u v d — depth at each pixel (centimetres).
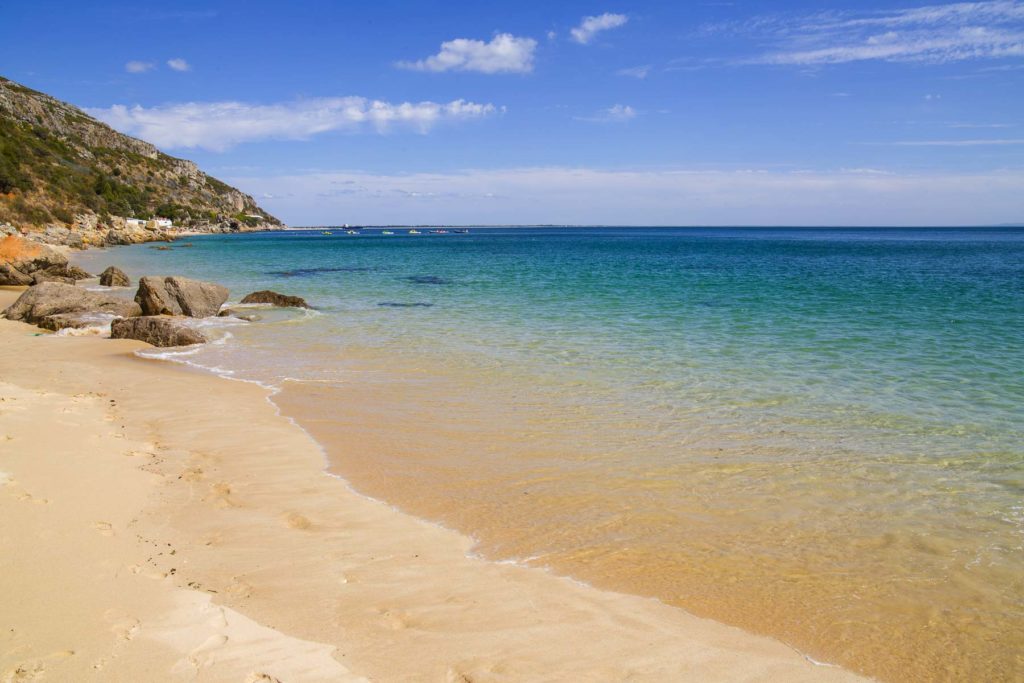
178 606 518
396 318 2300
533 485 816
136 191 14150
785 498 776
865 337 1845
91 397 1209
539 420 1088
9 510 663
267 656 460
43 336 1891
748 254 7319
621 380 1360
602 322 2155
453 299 2875
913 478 838
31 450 858
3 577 539
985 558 641
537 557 638
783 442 975
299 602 539
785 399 1210
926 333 1905
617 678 456
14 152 9450
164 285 2300
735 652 495
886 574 611
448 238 15538
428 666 460
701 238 16012
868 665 485
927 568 622
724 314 2316
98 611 501
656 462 894
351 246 9556
